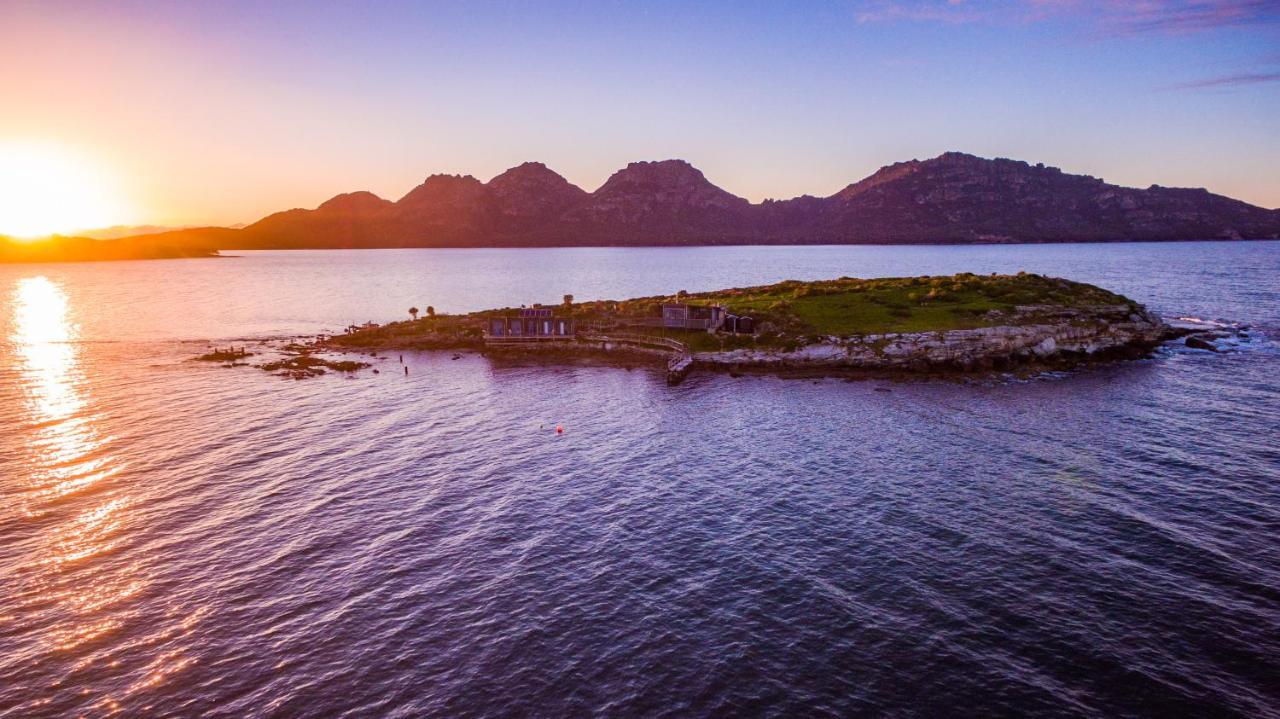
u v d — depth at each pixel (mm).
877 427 61719
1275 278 198000
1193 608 31766
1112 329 94250
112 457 56656
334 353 108625
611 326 111375
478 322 120062
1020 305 98812
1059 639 29844
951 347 87688
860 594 33938
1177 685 26750
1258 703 25656
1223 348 92438
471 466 54031
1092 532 39562
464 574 37031
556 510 45219
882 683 27391
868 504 44594
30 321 151500
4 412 71562
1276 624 30375
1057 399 69500
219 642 31328
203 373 93062
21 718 26578
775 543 39656
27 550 40312
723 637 30766
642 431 62969
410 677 28641
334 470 53438
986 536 39531
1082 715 25297
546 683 28000
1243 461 49750
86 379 89188
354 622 32688
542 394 79188
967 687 26969
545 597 34562
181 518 44562
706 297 129750
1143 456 51500
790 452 55438
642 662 29156
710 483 49312
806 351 90250
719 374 88125
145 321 153250
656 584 35531
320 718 26359
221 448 59094
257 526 43281
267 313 169125
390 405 74375
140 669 29516
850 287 120438
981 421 62469
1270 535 38438
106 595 35375
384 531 42438
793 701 26516
